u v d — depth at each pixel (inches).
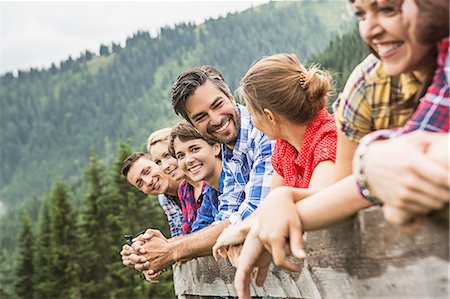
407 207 52.2
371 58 81.1
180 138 187.6
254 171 153.1
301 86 116.9
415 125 59.4
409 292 58.1
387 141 56.1
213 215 199.2
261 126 122.9
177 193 237.3
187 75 165.6
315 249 75.1
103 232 2361.0
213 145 188.1
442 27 61.4
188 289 147.6
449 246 52.0
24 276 2608.3
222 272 121.4
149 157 240.5
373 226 61.9
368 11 64.8
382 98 79.2
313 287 78.7
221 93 164.2
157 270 159.0
